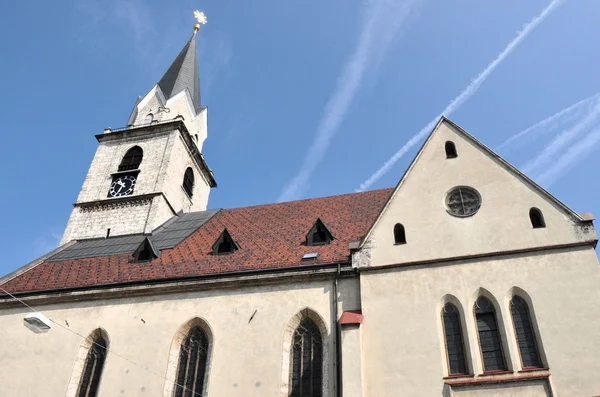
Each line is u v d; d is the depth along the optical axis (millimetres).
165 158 52312
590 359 24969
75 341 32812
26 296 35281
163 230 46281
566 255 28359
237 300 31938
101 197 51000
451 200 32250
